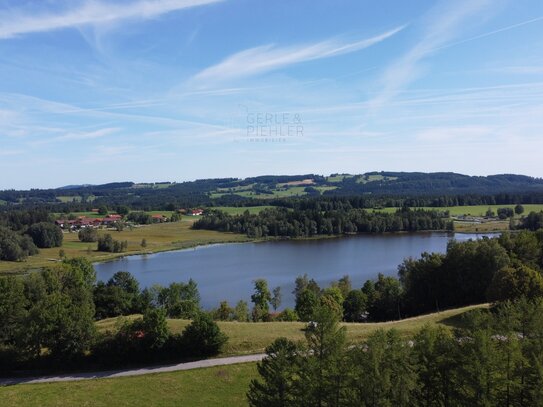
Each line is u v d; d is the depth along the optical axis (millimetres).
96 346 61531
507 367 36438
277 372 37156
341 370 35469
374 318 101312
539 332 40281
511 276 68312
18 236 192750
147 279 150375
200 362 59031
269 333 66375
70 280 101438
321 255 188250
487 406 33875
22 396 50719
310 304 89188
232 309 98938
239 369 55906
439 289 95375
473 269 89250
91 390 52031
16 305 72062
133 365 59906
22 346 60375
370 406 34156
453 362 37688
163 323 61156
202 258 191250
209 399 49250
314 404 35844
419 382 37531
